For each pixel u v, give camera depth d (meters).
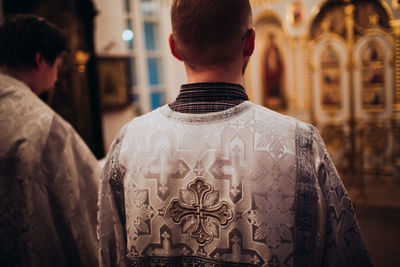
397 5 4.61
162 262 0.65
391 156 4.80
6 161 1.03
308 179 0.59
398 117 4.75
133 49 5.05
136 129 0.71
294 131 0.62
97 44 3.97
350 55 5.04
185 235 0.63
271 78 5.80
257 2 5.75
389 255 2.88
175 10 0.65
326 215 0.61
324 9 5.20
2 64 1.14
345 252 0.64
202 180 0.62
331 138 5.29
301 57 5.47
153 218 0.65
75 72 3.17
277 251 0.59
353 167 5.02
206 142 0.63
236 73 0.67
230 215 0.60
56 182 1.09
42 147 1.08
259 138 0.62
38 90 1.22
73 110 3.18
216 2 0.61
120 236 0.70
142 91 5.16
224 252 0.61
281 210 0.59
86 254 1.13
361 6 4.92
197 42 0.63
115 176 0.70
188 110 0.67
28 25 1.13
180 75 5.62
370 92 4.95
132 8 5.02
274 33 5.69
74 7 3.11
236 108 0.65
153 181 0.65
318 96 5.41
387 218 3.70
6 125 1.06
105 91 4.02
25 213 1.04
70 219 1.11
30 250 1.04
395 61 4.70
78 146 1.18
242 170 0.61
